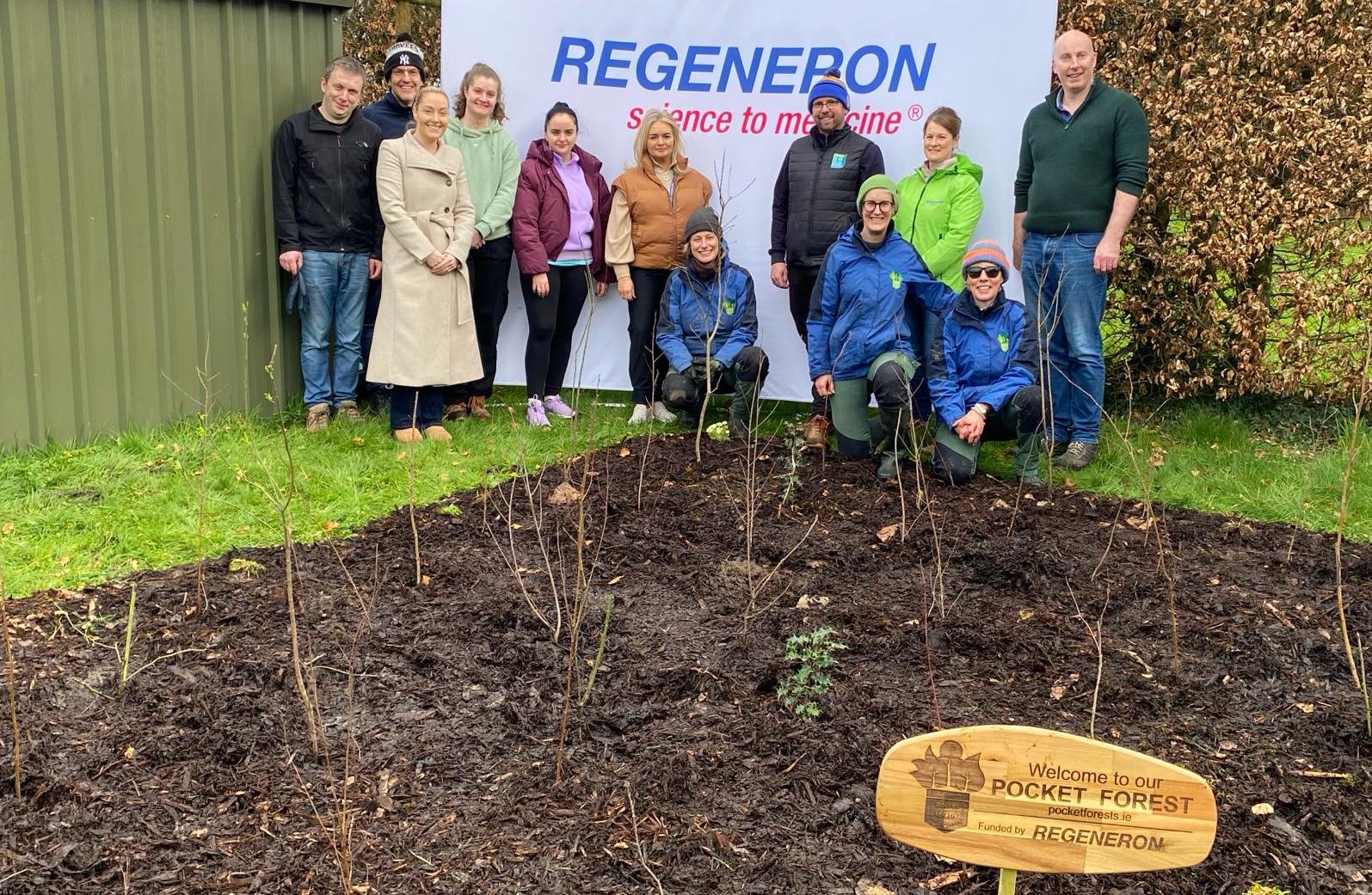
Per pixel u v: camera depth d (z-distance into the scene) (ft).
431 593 14.93
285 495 18.22
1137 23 22.86
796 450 20.57
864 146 22.39
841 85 22.16
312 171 22.27
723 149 24.25
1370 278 21.90
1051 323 21.33
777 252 23.49
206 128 22.36
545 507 18.07
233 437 21.50
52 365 20.36
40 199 19.89
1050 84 22.71
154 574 15.33
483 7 24.49
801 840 10.02
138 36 21.08
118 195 21.02
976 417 19.11
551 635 13.70
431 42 31.81
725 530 17.20
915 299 21.50
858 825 10.19
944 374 19.66
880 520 17.78
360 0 31.73
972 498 18.90
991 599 14.98
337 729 11.75
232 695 12.21
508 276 24.68
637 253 23.52
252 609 14.30
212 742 11.36
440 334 21.52
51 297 20.22
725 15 23.71
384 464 20.25
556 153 23.47
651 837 10.00
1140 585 15.33
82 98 20.33
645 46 24.16
